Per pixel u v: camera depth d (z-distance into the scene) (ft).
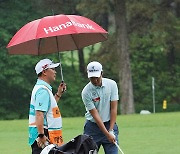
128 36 341.41
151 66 383.04
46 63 73.15
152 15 337.93
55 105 73.05
